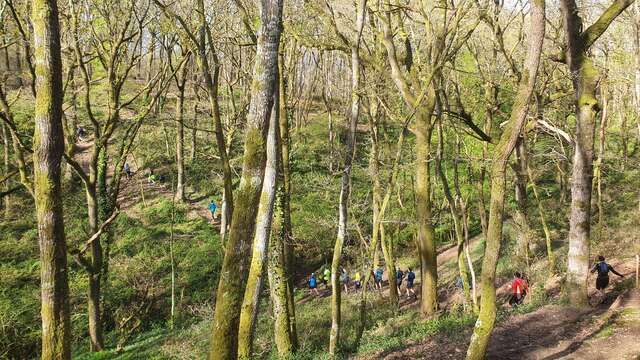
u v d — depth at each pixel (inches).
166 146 1434.5
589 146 532.4
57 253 271.3
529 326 480.1
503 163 304.7
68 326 277.1
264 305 815.7
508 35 838.5
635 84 784.9
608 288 591.5
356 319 714.8
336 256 468.8
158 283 925.2
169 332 757.9
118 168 739.4
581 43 538.3
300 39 531.2
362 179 1187.9
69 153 631.8
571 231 545.3
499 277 855.1
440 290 872.9
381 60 679.1
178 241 1073.5
